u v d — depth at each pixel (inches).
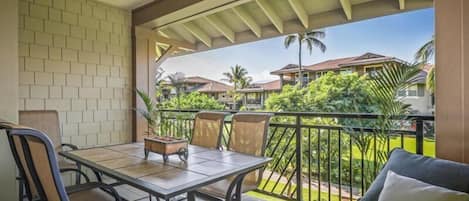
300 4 155.6
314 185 152.9
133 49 164.4
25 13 126.1
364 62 509.4
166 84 396.8
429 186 51.6
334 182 147.2
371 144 93.2
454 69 70.2
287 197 119.6
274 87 687.1
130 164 76.1
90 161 80.0
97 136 150.3
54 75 134.8
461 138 69.0
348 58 599.2
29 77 127.0
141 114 165.6
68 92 139.4
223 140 128.0
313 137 145.7
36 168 59.1
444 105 71.7
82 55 144.3
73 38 141.1
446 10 71.6
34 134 50.6
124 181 63.7
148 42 170.9
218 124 110.7
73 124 141.2
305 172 152.6
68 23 139.5
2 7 94.7
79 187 73.9
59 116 136.3
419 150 82.4
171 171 68.9
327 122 136.7
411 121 84.7
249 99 716.7
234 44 202.8
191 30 196.2
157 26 166.2
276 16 168.2
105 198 76.3
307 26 165.8
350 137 101.7
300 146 113.0
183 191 57.1
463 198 46.6
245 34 194.5
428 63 99.9
